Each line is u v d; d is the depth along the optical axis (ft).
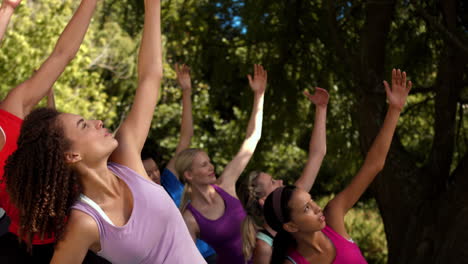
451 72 22.24
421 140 33.09
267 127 31.68
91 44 55.42
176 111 60.64
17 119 7.22
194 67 33.32
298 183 11.67
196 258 6.22
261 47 32.14
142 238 5.80
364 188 8.99
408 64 28.78
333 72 31.30
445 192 21.15
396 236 21.89
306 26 30.17
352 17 29.37
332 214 8.90
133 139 6.16
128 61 57.98
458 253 19.35
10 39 34.99
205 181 12.85
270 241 10.34
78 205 5.61
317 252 8.68
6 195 7.19
